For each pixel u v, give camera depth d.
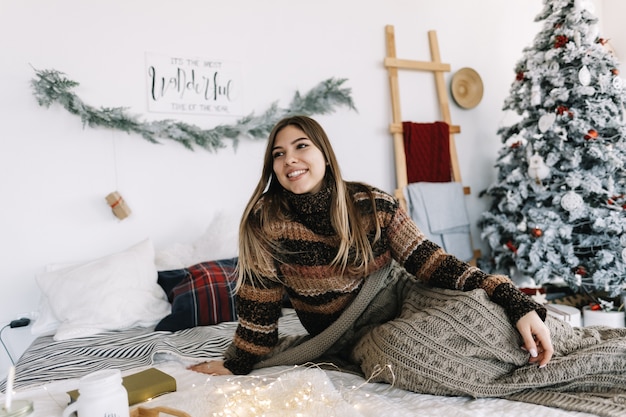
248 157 2.59
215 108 2.52
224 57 2.54
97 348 1.64
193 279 2.03
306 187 1.29
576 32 2.55
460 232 3.00
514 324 1.10
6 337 2.13
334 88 2.74
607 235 2.48
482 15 3.29
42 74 2.14
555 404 0.97
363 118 2.91
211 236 2.34
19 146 2.15
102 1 2.29
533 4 3.46
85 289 1.92
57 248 2.22
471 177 3.25
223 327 1.85
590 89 2.47
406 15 3.05
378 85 2.96
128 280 1.97
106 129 2.30
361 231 1.29
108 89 2.30
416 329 1.10
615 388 1.02
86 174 2.27
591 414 0.91
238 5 2.57
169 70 2.42
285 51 2.70
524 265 2.67
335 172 1.31
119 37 2.32
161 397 1.02
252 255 1.33
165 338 1.74
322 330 1.42
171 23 2.43
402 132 2.96
